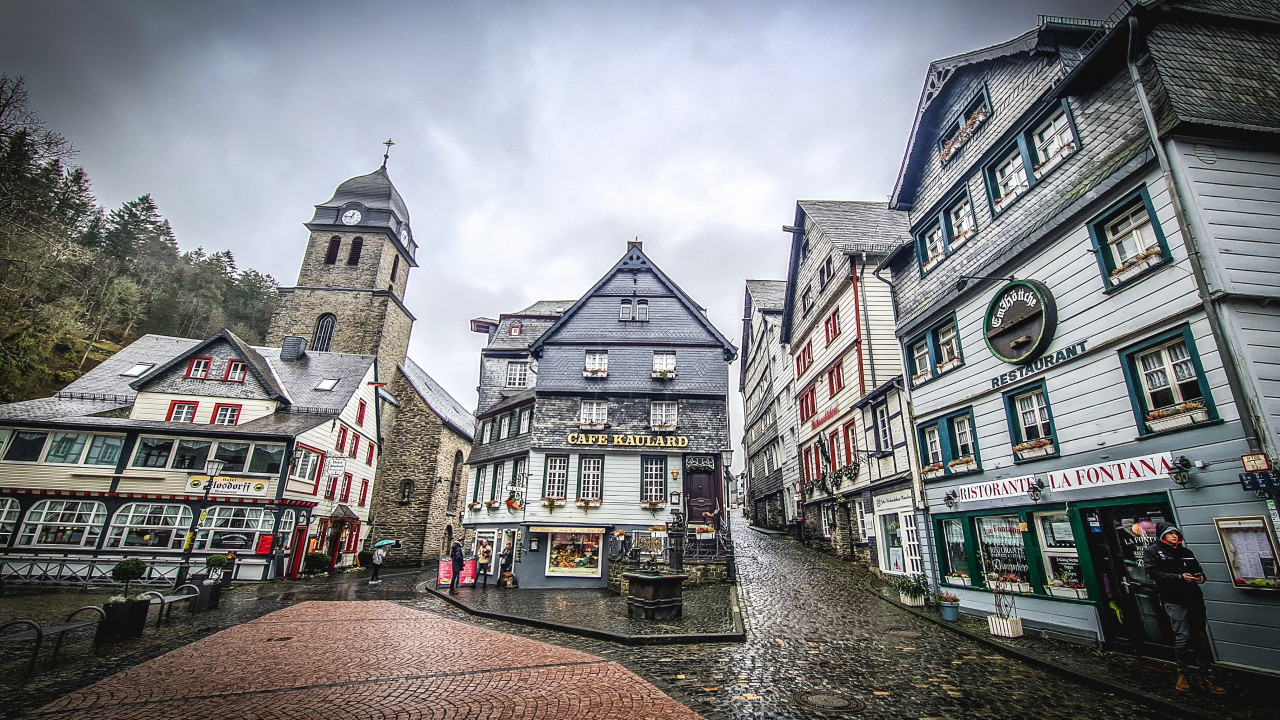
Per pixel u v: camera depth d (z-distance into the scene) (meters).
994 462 11.55
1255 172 8.08
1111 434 8.82
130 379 28.08
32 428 23.67
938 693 6.82
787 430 30.62
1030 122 11.25
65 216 40.06
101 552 22.33
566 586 20.58
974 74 13.41
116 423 24.08
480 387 29.72
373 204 42.56
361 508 33.25
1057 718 5.95
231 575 20.89
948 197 14.02
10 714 6.29
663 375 23.02
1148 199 8.39
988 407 11.86
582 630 10.95
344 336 38.38
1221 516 7.15
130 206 58.34
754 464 42.22
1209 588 7.25
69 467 23.39
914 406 14.79
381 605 16.12
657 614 12.11
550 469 22.20
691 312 24.59
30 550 21.95
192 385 26.91
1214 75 8.62
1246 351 7.07
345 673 8.06
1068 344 9.76
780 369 32.22
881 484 17.14
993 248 12.09
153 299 49.25
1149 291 8.31
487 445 27.56
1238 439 7.01
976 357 12.25
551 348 23.97
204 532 23.05
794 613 12.27
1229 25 9.25
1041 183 10.88
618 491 21.53
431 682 7.53
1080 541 9.30
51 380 31.66
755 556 22.64
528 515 21.45
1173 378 8.05
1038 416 10.62
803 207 25.47
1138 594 8.41
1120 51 9.23
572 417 22.77
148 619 12.81
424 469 36.34
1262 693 6.32
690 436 22.14
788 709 6.29
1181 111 8.03
